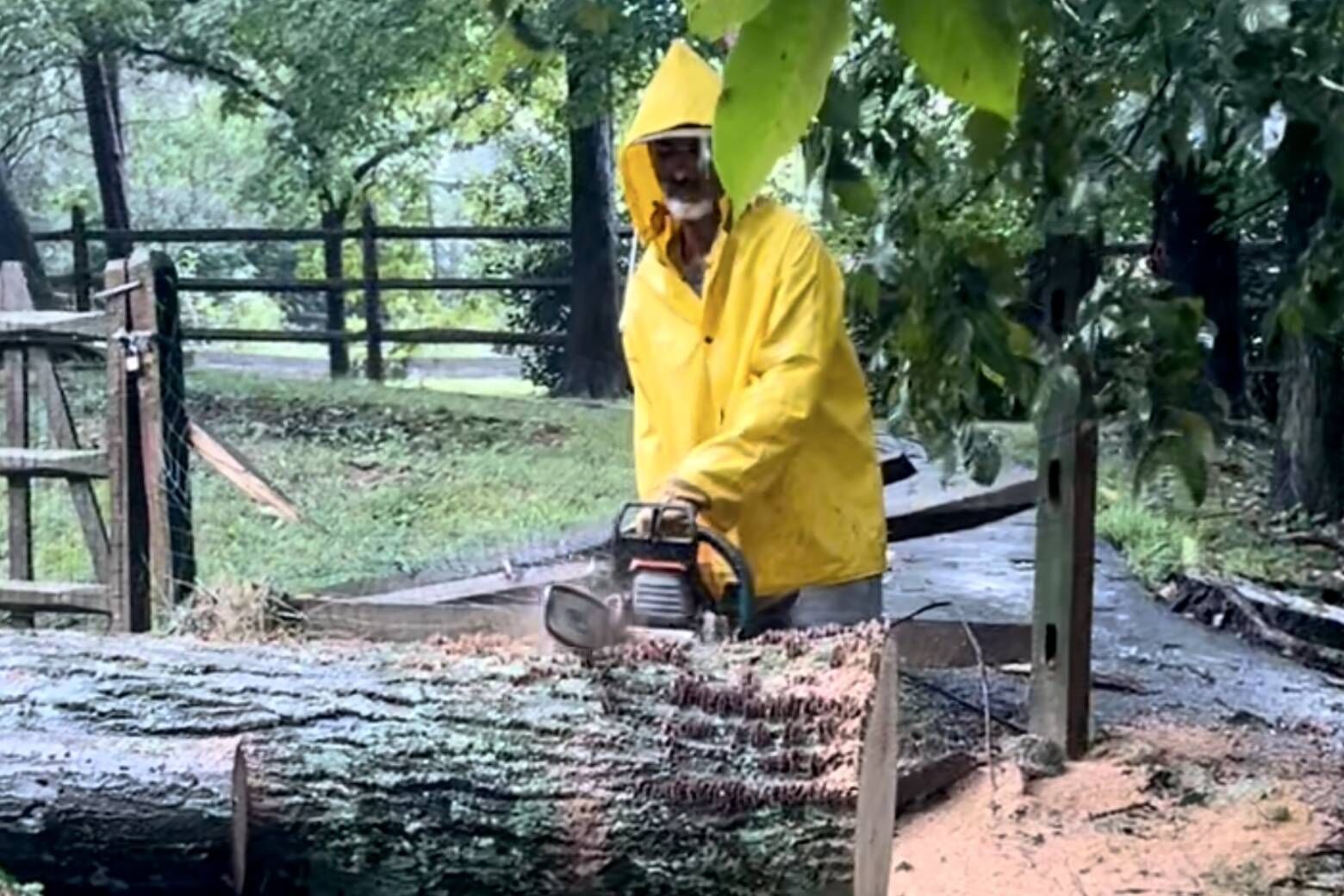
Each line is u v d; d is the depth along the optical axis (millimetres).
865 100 3027
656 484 3848
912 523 6164
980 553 7891
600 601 2855
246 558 7422
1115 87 2820
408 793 2727
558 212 19266
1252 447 11461
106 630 5754
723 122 910
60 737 2832
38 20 13508
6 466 5684
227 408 11914
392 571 6609
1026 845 3982
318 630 4781
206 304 23531
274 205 18188
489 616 4707
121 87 20125
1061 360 3307
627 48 11859
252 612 4762
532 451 11031
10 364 5766
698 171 3674
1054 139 2861
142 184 24828
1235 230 9109
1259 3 2412
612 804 2643
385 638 4621
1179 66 2652
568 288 15328
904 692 5008
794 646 2787
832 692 2660
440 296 22594
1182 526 8453
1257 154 2596
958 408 3549
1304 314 3127
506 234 15180
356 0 13867
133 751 2799
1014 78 909
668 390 3832
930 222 3223
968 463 3637
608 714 2697
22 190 23422
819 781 2598
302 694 2854
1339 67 2477
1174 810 4227
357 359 19031
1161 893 3672
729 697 2662
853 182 2973
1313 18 2453
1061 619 4566
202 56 15602
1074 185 2908
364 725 2781
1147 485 4129
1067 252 3717
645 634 2852
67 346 5766
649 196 3820
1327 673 6043
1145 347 3207
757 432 3562
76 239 15023
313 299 22969
